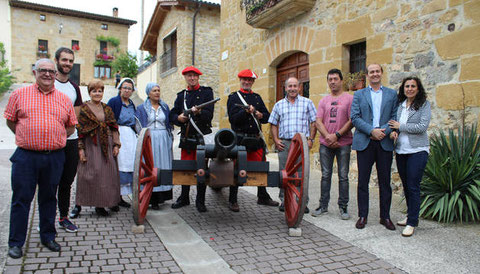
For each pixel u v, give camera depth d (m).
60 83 3.65
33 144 2.86
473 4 4.72
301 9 7.43
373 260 3.06
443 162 4.25
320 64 7.22
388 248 3.33
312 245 3.40
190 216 4.34
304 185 3.47
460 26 4.87
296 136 3.87
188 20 15.72
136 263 2.91
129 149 4.58
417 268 2.91
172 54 17.95
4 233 3.38
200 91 4.63
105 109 4.20
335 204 4.94
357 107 3.99
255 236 3.65
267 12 7.84
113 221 4.02
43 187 3.04
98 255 3.04
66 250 3.12
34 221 3.86
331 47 6.96
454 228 3.90
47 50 31.50
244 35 9.88
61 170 3.14
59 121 3.01
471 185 4.02
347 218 4.23
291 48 8.04
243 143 4.41
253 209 4.70
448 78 5.01
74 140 3.57
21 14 30.38
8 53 29.89
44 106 2.94
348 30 6.58
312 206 4.85
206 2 15.45
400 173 3.90
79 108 3.89
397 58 5.73
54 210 3.14
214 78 16.28
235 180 3.64
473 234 3.70
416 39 5.44
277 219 4.26
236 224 4.05
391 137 3.77
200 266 2.91
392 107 3.91
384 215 3.96
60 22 31.84
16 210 2.88
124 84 4.57
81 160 4.01
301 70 8.18
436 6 5.15
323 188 4.42
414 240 3.54
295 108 4.56
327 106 4.40
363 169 3.94
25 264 2.79
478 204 4.09
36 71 2.93
